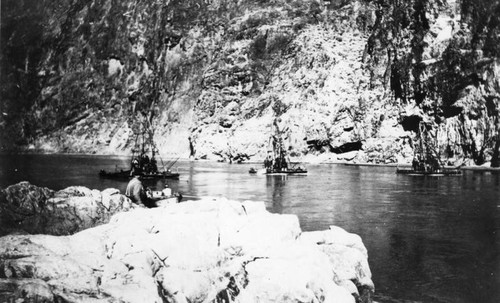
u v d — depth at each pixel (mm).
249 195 41406
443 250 20641
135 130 131750
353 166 86750
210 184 52250
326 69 109062
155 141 127562
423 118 91125
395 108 96375
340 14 117750
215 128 115875
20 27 140375
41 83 139750
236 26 124812
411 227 26062
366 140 98062
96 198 16516
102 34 143750
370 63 104438
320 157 100250
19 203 15383
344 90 104562
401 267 18031
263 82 117375
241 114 115938
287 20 121250
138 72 138250
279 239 11609
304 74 111000
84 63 143500
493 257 19188
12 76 133125
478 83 85125
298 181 55781
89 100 140000
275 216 12531
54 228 15320
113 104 138000
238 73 118625
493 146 81188
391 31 102250
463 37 89625
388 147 94438
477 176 62094
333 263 12141
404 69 96375
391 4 104812
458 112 86625
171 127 127938
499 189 45312
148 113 133125
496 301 14156
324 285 10414
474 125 83750
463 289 15359
